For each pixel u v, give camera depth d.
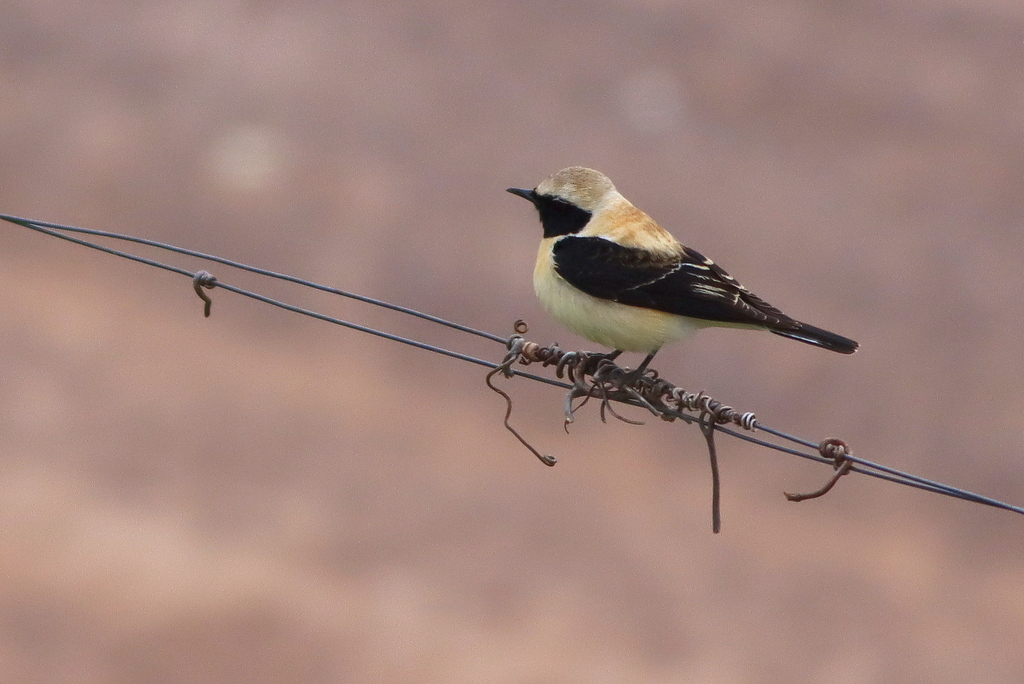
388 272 21.14
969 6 37.56
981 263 23.62
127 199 23.50
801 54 32.81
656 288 7.71
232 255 21.75
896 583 14.64
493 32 32.84
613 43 32.72
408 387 17.72
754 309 7.64
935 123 29.84
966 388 19.19
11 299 19.08
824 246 23.86
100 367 17.38
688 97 30.16
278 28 31.92
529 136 27.44
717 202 25.36
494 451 16.09
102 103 26.98
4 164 24.36
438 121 27.94
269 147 25.81
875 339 20.48
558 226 8.18
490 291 20.67
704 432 6.55
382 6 33.72
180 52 29.91
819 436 17.59
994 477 17.17
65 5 31.70
